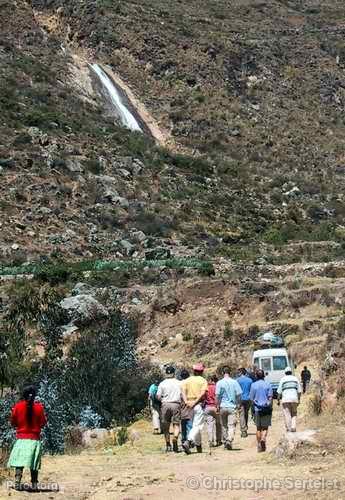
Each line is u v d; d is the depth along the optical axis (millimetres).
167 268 50438
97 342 31141
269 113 105812
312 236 72625
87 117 87188
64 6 117000
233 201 78438
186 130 97688
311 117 107500
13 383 26469
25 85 88625
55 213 61781
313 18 147000
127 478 13602
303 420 18156
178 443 18344
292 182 88562
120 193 69250
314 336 36062
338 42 131375
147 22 116812
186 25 121812
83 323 38438
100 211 64750
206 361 36469
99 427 23812
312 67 120688
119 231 63219
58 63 101125
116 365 28719
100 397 25844
